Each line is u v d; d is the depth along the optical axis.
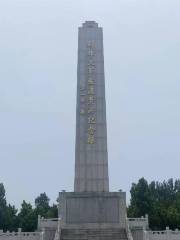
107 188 42.84
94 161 43.44
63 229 40.56
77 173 43.25
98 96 44.94
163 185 91.38
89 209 42.09
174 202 71.56
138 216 66.12
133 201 69.00
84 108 44.66
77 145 43.81
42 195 86.19
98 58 45.97
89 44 46.25
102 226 41.50
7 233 40.41
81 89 45.09
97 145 43.75
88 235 37.91
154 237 40.50
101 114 44.50
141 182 70.31
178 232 41.00
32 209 71.19
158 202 72.75
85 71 45.53
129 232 36.84
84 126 44.22
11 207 72.94
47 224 42.09
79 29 46.72
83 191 42.72
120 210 42.03
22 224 68.19
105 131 44.12
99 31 46.72
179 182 92.00
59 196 42.44
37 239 40.16
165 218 63.19
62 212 42.00
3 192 75.12
